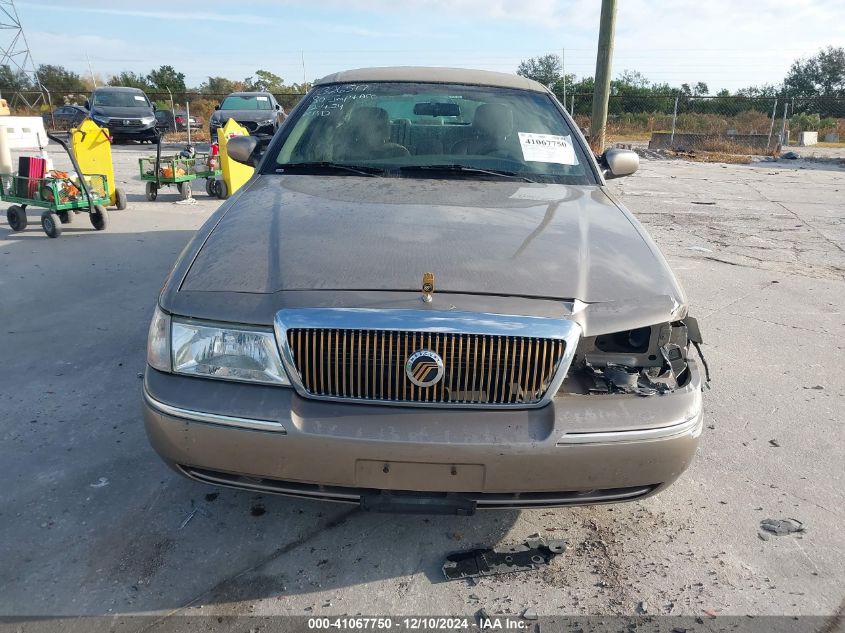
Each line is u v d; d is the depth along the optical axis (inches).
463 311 79.8
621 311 84.4
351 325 78.5
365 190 118.2
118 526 98.2
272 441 78.7
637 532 100.2
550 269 88.7
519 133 139.4
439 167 131.3
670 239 297.1
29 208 343.3
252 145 153.9
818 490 110.9
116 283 211.6
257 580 88.8
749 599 87.1
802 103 1229.1
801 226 333.7
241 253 92.4
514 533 99.6
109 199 303.1
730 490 110.5
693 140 846.5
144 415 84.8
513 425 79.0
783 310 202.1
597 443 79.0
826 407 139.7
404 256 89.5
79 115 1031.6
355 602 85.5
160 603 84.4
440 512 83.3
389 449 77.4
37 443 118.9
